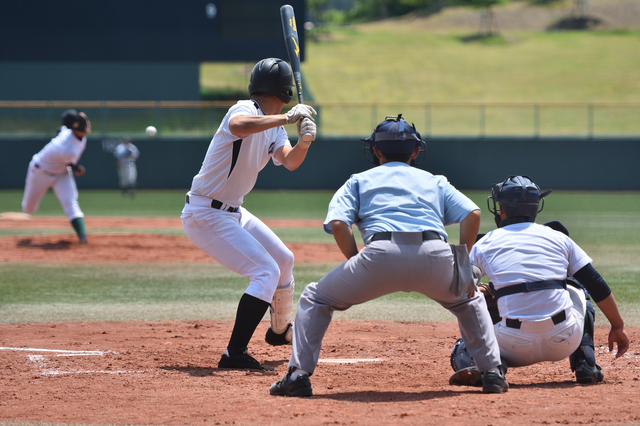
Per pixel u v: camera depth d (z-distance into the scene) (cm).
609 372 1195
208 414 894
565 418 846
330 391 1040
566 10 18638
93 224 4531
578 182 8025
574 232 4153
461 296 984
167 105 8006
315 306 982
